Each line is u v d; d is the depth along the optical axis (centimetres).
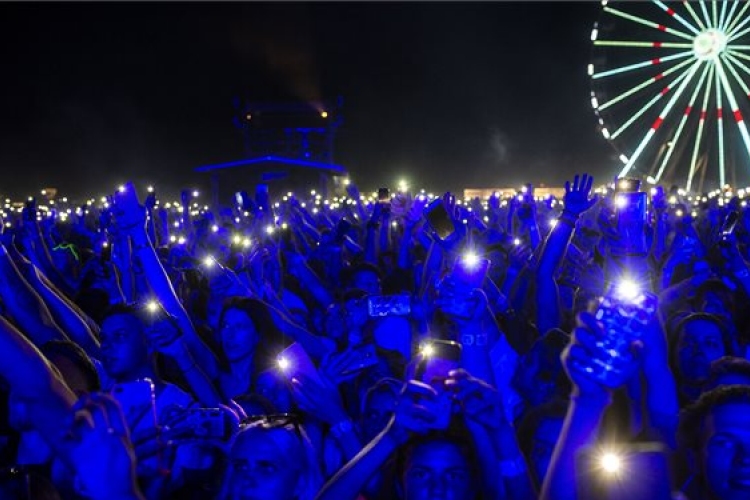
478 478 266
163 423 283
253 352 435
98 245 933
